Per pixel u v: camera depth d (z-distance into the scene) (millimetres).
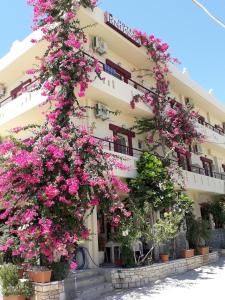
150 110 16797
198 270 14320
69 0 12805
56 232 9359
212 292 10102
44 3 12773
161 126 16797
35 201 9562
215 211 20797
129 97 15602
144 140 17578
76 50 12859
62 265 9812
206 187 20453
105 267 12430
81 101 14383
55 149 9773
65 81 11836
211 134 23547
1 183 9609
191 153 21875
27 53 15680
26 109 14039
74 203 9984
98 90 13797
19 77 17766
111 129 15578
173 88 22219
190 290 10508
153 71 18375
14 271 9367
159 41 17812
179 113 17312
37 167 9695
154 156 15055
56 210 9711
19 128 11359
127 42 16594
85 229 10141
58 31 12516
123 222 11711
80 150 10227
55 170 9961
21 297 9031
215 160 25781
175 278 12578
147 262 12562
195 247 16094
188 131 17328
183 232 15977
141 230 12227
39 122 15227
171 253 14961
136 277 11453
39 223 9109
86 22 14828
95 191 10211
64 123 11258
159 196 14078
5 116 15406
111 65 16625
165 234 12336
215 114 28125
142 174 14250
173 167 15969
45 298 8961
